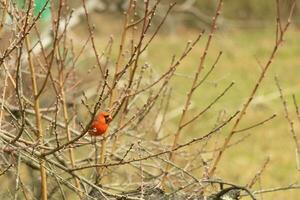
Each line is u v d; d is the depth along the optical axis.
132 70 8.23
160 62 49.84
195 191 8.69
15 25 8.16
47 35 13.91
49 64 7.98
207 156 15.82
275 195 24.41
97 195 8.70
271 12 61.72
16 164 8.66
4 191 11.02
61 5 7.68
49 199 9.91
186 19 31.20
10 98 9.89
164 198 8.29
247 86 43.31
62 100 8.93
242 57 52.62
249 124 34.12
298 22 62.16
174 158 10.11
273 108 37.81
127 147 10.46
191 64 50.09
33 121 11.34
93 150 10.93
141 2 19.91
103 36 42.00
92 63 16.53
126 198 7.77
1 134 7.78
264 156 29.86
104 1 20.39
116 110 7.70
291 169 28.38
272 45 56.47
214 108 35.78
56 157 9.27
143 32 7.70
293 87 43.25
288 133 33.31
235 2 61.66
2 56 7.51
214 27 9.28
